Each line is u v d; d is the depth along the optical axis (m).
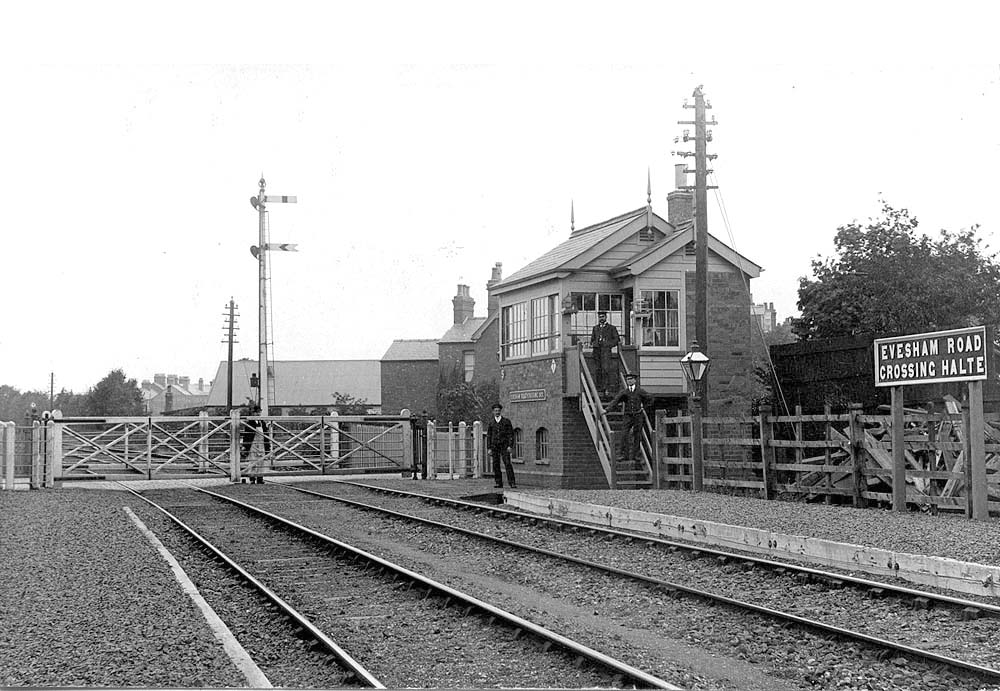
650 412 29.20
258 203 38.19
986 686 7.39
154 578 12.23
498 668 8.05
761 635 9.12
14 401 113.06
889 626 9.41
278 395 76.00
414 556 14.86
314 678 7.85
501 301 33.31
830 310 35.62
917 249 35.09
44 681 7.63
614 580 12.00
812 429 27.42
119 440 31.03
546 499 20.48
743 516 16.45
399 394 68.06
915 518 15.78
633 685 7.34
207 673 7.77
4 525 18.45
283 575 12.77
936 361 16.06
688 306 29.23
